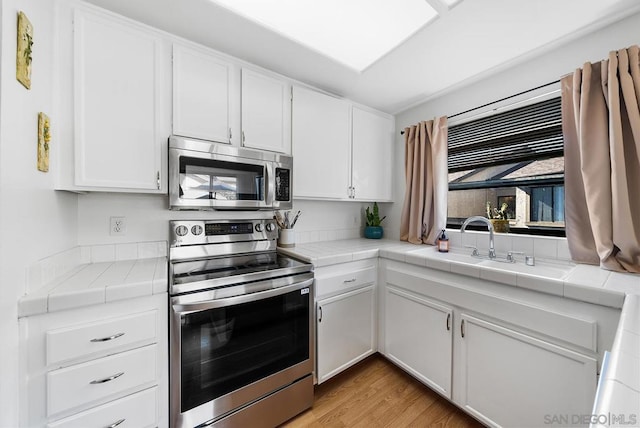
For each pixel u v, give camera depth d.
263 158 1.73
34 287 0.96
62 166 1.17
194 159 1.48
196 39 1.51
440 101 2.26
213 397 1.24
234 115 1.68
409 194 2.44
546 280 1.16
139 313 1.08
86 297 0.97
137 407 1.07
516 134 1.85
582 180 1.44
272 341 1.44
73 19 1.21
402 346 1.85
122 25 1.32
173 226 1.65
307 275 1.59
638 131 1.21
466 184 2.17
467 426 1.46
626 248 1.24
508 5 1.24
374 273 2.02
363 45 1.56
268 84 1.81
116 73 1.30
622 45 1.34
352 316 1.87
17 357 0.87
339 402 1.64
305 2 1.24
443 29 1.41
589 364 1.04
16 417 0.86
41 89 1.05
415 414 1.55
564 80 1.48
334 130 2.17
